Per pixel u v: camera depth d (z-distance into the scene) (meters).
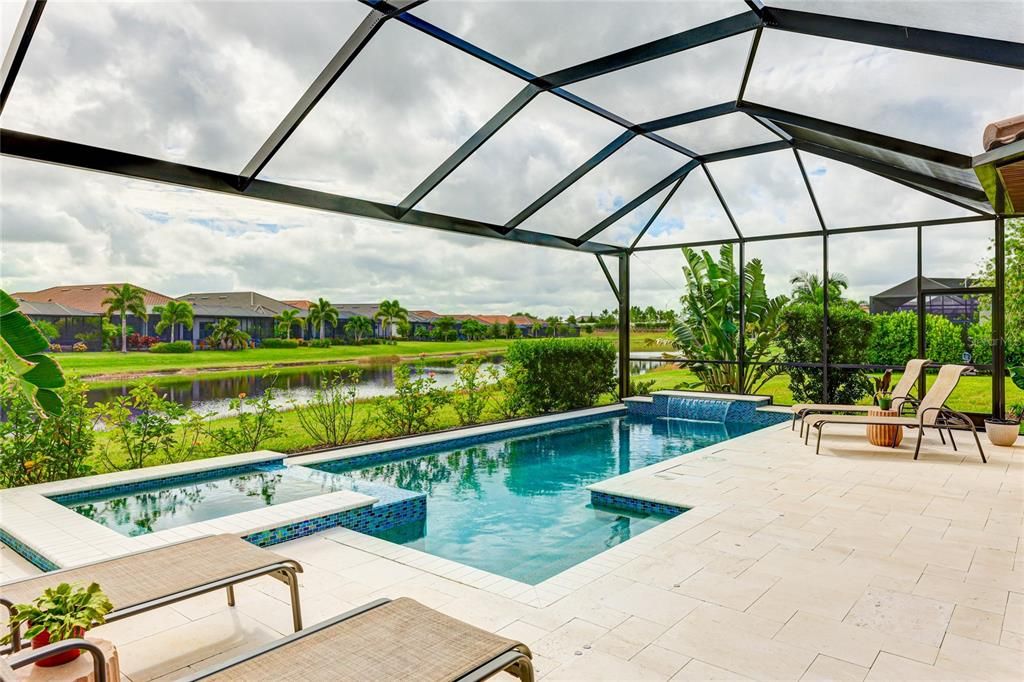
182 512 5.80
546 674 2.79
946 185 8.25
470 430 10.14
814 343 11.68
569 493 7.07
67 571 3.07
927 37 5.19
